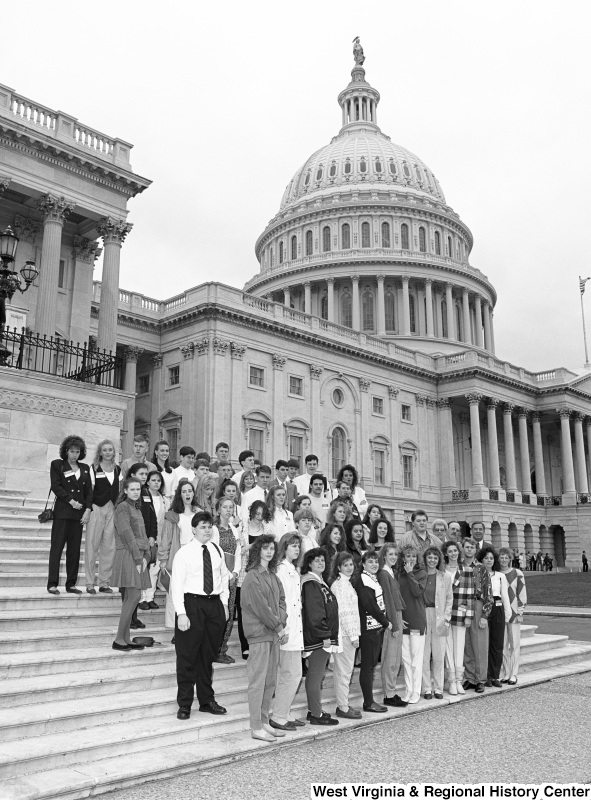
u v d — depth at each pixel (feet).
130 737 26.81
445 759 27.09
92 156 96.89
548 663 50.98
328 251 291.38
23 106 95.91
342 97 370.53
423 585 38.65
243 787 23.90
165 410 167.32
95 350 88.28
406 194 305.12
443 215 303.07
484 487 214.07
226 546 36.78
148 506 39.09
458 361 225.56
